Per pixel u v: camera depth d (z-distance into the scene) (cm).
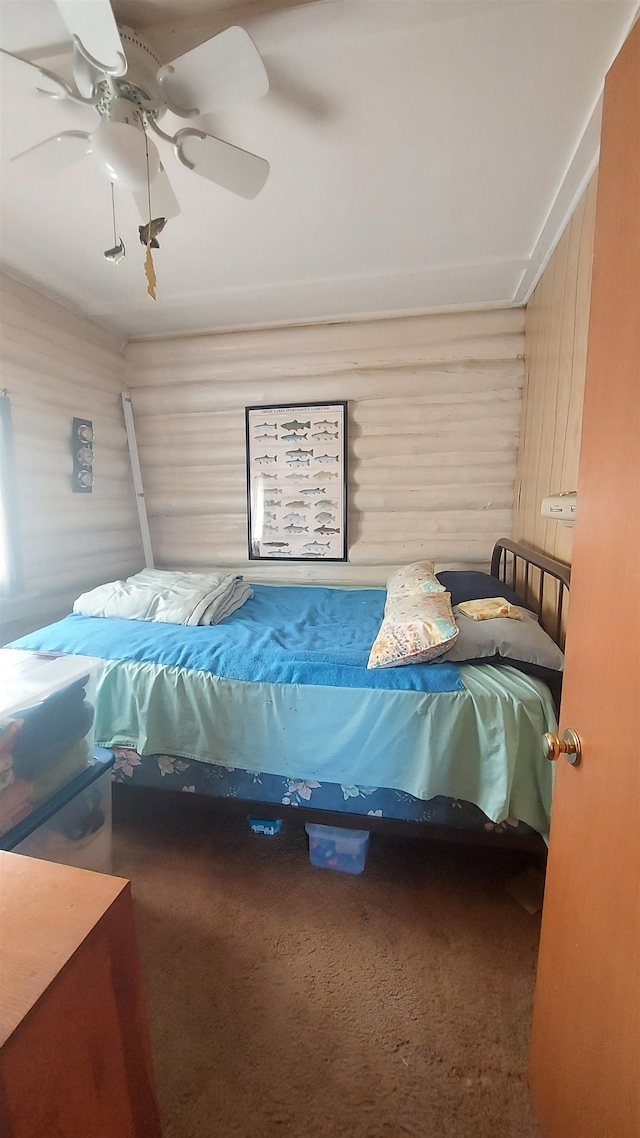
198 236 210
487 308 281
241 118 143
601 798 79
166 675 179
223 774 178
